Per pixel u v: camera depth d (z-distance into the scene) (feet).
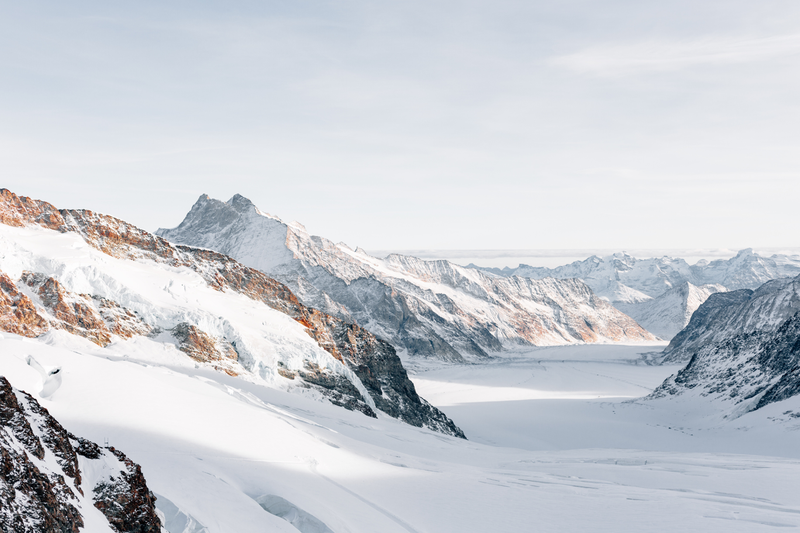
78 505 77.71
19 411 81.61
